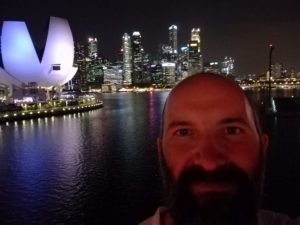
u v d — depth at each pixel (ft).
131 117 243.60
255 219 3.09
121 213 64.03
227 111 3.19
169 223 3.19
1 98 279.28
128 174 89.92
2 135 169.99
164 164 3.29
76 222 60.75
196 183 3.01
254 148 3.22
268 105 188.24
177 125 3.21
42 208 67.36
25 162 109.81
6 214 64.90
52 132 176.14
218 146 3.08
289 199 65.77
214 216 2.97
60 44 313.12
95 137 156.76
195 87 3.30
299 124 160.04
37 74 308.40
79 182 84.53
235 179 3.04
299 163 93.04
